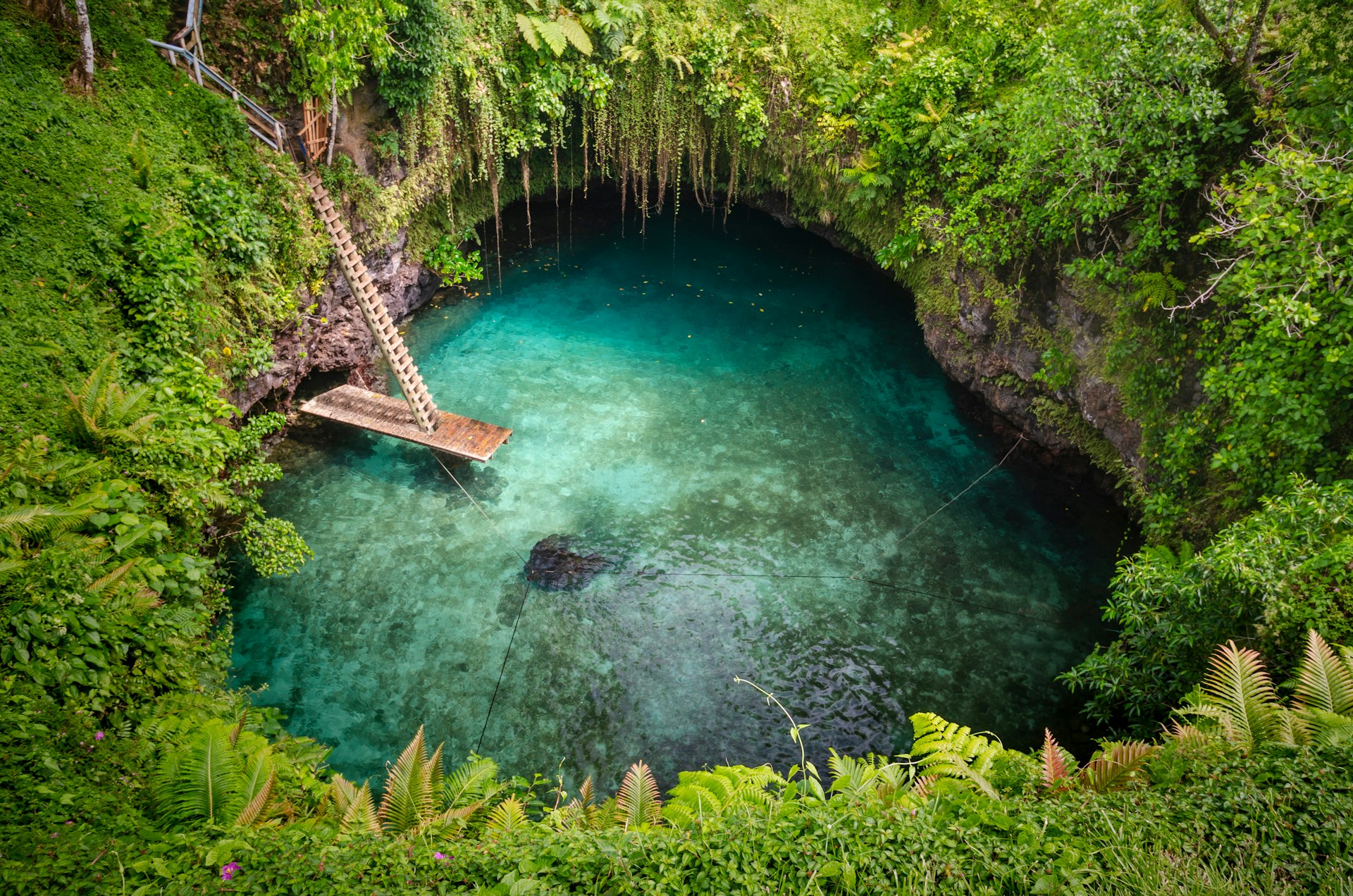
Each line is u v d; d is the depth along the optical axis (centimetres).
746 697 1070
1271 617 747
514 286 1922
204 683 811
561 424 1525
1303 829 500
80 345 949
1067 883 474
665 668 1098
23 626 662
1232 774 550
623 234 2131
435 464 1402
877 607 1205
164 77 1186
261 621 1106
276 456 1370
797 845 505
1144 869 478
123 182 1072
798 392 1652
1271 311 821
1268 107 1027
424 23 1351
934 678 1105
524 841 564
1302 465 885
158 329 1038
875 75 1681
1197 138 1095
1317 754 564
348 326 1525
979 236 1425
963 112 1542
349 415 1420
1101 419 1310
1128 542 1305
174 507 923
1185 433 1083
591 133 1970
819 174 1839
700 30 1745
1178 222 1134
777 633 1159
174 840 540
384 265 1592
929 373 1712
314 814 678
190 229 1101
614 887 492
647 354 1736
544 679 1073
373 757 966
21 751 591
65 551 748
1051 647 1149
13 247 945
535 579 1209
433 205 1755
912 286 1727
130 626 747
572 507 1347
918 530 1344
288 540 1098
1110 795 555
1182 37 1050
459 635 1121
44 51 1085
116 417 881
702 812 568
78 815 560
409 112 1452
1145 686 899
